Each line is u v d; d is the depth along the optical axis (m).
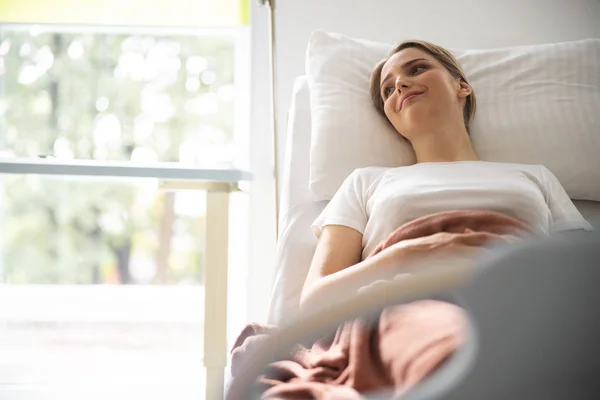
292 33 2.16
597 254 0.31
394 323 0.83
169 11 2.28
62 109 3.58
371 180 1.46
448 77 1.59
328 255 1.35
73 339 2.37
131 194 4.60
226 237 1.17
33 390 1.88
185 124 3.74
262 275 2.17
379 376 0.82
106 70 3.65
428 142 1.56
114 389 1.90
